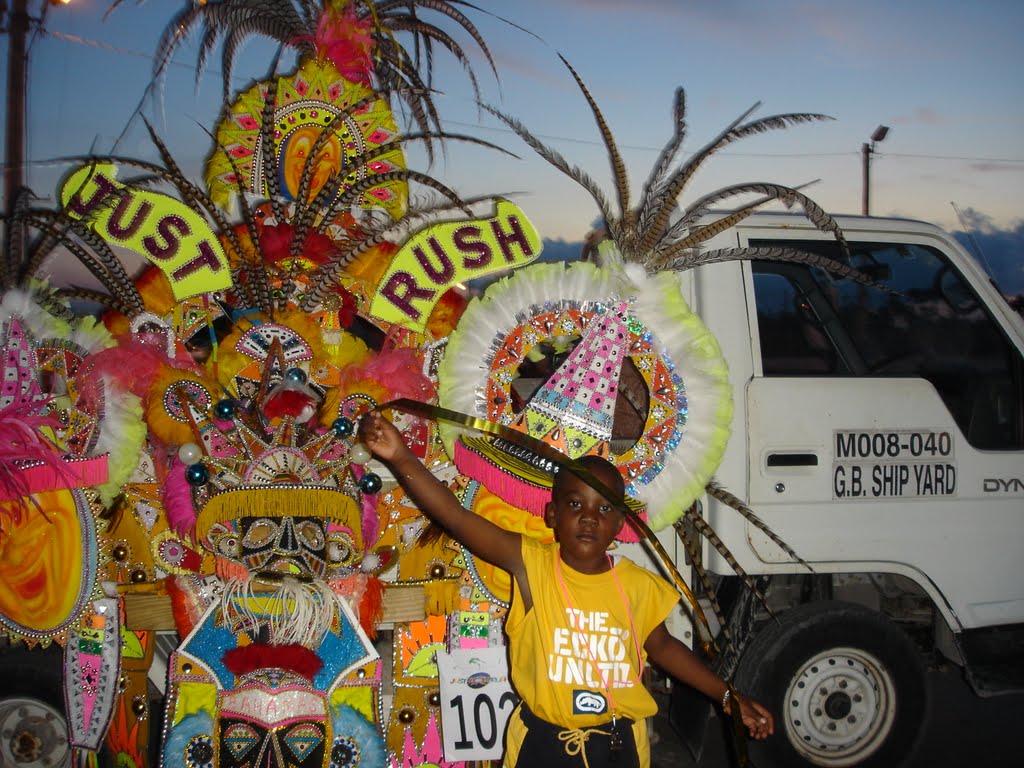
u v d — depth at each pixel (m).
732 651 3.75
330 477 2.83
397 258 3.06
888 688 3.97
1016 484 4.17
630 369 3.84
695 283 3.96
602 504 2.52
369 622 2.90
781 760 3.87
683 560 3.80
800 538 3.89
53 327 2.89
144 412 2.87
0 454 2.71
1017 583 4.14
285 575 2.75
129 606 2.90
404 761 3.11
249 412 2.83
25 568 2.88
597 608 2.55
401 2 3.44
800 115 3.03
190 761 2.72
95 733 2.95
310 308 2.97
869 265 4.38
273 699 2.73
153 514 2.96
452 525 2.61
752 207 3.11
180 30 3.22
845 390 3.99
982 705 5.07
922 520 4.04
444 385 3.00
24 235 3.13
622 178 3.06
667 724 4.61
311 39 3.29
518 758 2.58
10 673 3.25
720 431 3.03
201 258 2.96
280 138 3.28
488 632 3.08
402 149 3.35
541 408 2.91
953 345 4.42
